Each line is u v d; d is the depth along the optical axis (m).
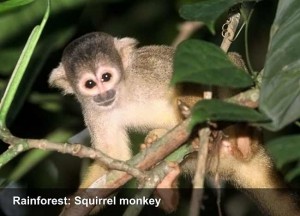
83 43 0.77
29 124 0.84
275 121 0.50
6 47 0.74
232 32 0.62
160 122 0.74
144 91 0.74
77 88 0.76
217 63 0.50
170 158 0.61
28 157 0.74
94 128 0.76
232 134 0.68
